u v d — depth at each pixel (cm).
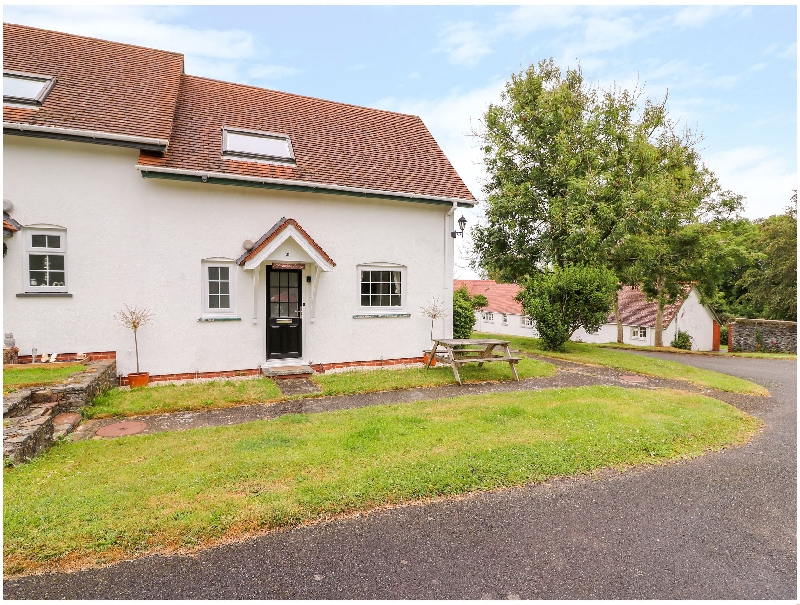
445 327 1132
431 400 770
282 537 350
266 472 452
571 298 1507
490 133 1916
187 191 858
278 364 956
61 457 485
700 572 323
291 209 951
